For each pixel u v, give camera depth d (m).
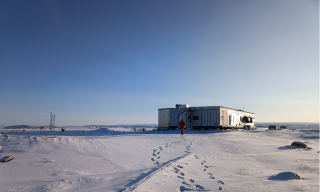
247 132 24.45
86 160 7.81
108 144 10.85
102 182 5.71
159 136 18.47
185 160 8.90
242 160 9.87
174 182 5.75
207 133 23.50
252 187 5.34
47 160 7.21
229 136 20.00
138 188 4.86
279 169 8.05
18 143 8.44
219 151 12.31
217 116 27.61
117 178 6.14
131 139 14.76
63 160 7.46
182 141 15.65
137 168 7.60
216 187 5.41
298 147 13.40
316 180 6.05
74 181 5.75
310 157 10.27
